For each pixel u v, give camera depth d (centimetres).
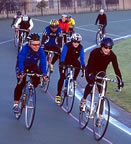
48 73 1523
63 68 1255
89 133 1089
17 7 5406
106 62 1031
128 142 1025
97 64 1038
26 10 5516
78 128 1132
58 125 1155
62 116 1245
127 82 1700
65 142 1015
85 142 1018
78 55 1260
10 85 1655
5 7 5228
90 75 1030
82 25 4181
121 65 2134
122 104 1365
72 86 1258
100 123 1006
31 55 1077
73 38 1234
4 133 1077
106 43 991
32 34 1066
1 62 2162
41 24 4203
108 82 1709
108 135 1073
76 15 5409
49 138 1045
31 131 1098
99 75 1040
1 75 1847
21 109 1154
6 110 1292
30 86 1095
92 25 4184
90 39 3222
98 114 1005
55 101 1385
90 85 1057
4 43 2858
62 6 5916
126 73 1903
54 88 1619
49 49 1591
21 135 1064
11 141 1019
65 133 1087
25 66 1102
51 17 5122
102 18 2978
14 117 1217
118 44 2992
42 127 1134
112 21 4688
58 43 1585
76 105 1370
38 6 5631
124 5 6625
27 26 2356
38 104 1373
